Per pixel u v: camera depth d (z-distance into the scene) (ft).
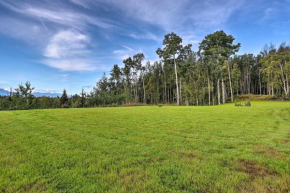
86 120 32.30
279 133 20.66
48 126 26.40
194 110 51.60
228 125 25.99
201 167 11.03
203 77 138.41
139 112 47.14
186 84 141.38
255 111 45.88
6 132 22.44
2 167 11.41
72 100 123.85
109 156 13.34
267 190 8.23
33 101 96.02
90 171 10.72
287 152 13.80
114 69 183.21
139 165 11.55
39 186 8.98
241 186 8.65
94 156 13.35
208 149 14.74
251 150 14.32
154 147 15.47
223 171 10.39
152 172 10.37
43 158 12.95
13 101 88.99
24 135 20.63
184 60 120.98
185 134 20.44
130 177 9.76
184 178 9.55
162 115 39.45
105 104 132.36
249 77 176.55
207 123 27.89
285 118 33.09
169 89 196.85
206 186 8.70
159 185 8.89
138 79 204.44
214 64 113.70
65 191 8.47
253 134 20.21
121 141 17.66
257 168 10.82
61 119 33.81
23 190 8.63
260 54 155.63
